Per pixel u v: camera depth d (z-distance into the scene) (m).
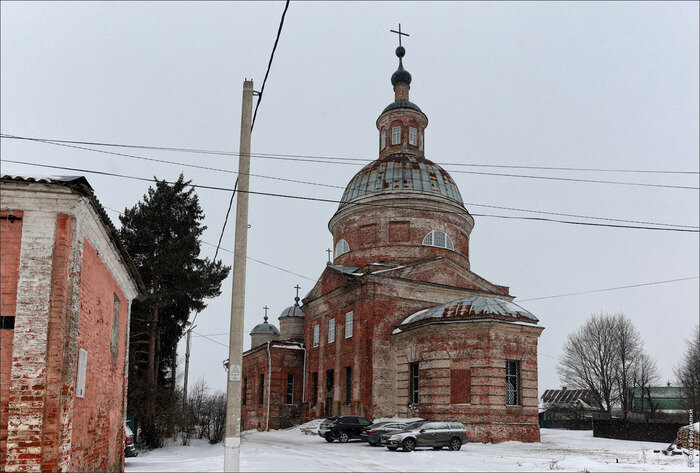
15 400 9.98
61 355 10.39
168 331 34.69
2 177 10.27
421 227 40.47
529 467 18.39
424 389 31.69
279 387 44.16
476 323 30.27
